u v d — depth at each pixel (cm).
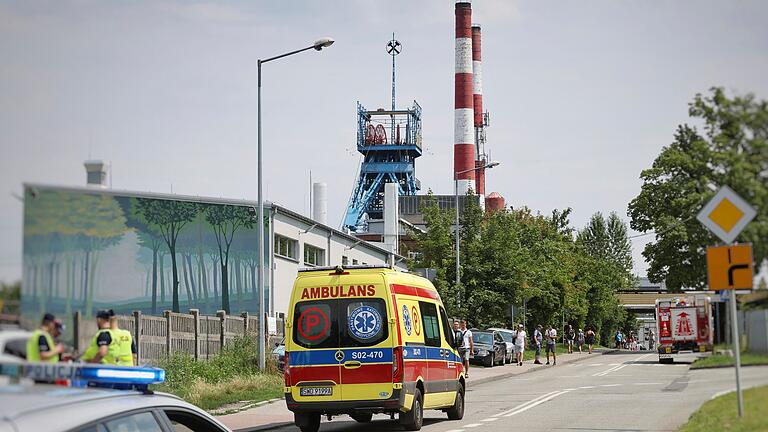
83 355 584
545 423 1912
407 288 1909
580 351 7556
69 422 516
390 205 7800
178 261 4228
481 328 5744
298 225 5231
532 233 7306
